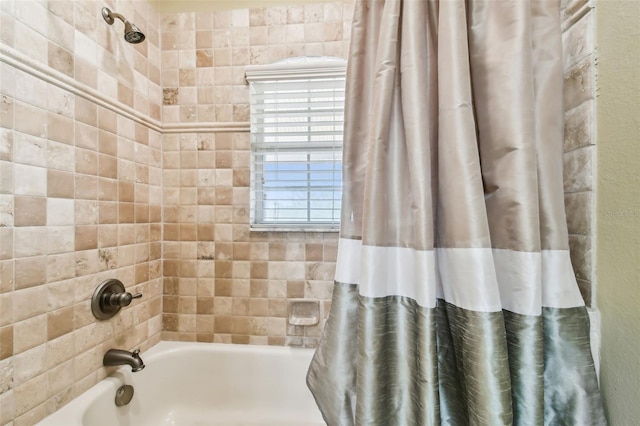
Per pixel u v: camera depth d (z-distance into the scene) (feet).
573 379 1.65
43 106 2.44
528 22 1.62
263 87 3.95
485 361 1.50
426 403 1.59
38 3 2.39
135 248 3.56
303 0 3.88
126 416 3.25
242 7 3.95
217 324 4.01
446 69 1.65
